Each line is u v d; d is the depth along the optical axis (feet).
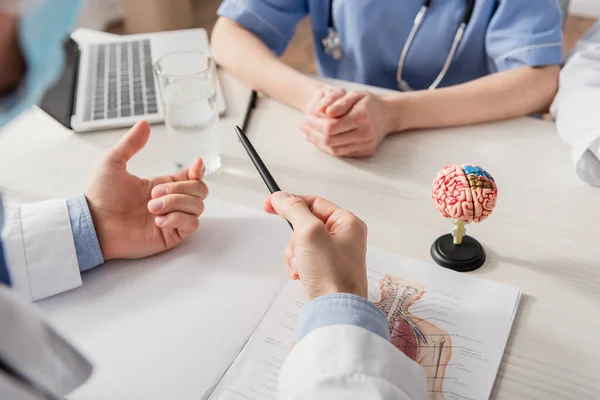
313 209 2.10
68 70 3.26
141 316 2.02
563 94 3.04
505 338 1.91
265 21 3.69
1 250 1.48
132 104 3.12
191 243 2.34
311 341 1.63
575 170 2.68
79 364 1.31
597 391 1.76
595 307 2.03
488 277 2.16
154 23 8.61
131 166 2.76
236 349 1.89
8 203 2.48
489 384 1.76
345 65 4.02
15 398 1.09
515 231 2.37
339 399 1.50
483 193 2.05
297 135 3.01
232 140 2.96
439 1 3.58
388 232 2.39
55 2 0.92
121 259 2.28
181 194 2.29
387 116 2.94
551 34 3.28
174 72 3.00
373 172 2.74
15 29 0.89
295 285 2.13
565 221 2.42
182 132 2.63
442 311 2.00
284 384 1.61
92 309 2.06
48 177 2.72
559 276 2.16
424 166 2.78
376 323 1.71
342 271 1.83
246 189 2.64
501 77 3.20
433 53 3.73
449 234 2.32
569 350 1.88
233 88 3.38
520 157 2.81
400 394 1.53
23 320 1.15
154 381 1.79
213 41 3.69
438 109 3.03
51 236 2.14
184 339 1.93
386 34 3.73
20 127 3.07
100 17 8.95
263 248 2.31
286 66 3.35
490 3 3.46
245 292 2.11
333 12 3.83
